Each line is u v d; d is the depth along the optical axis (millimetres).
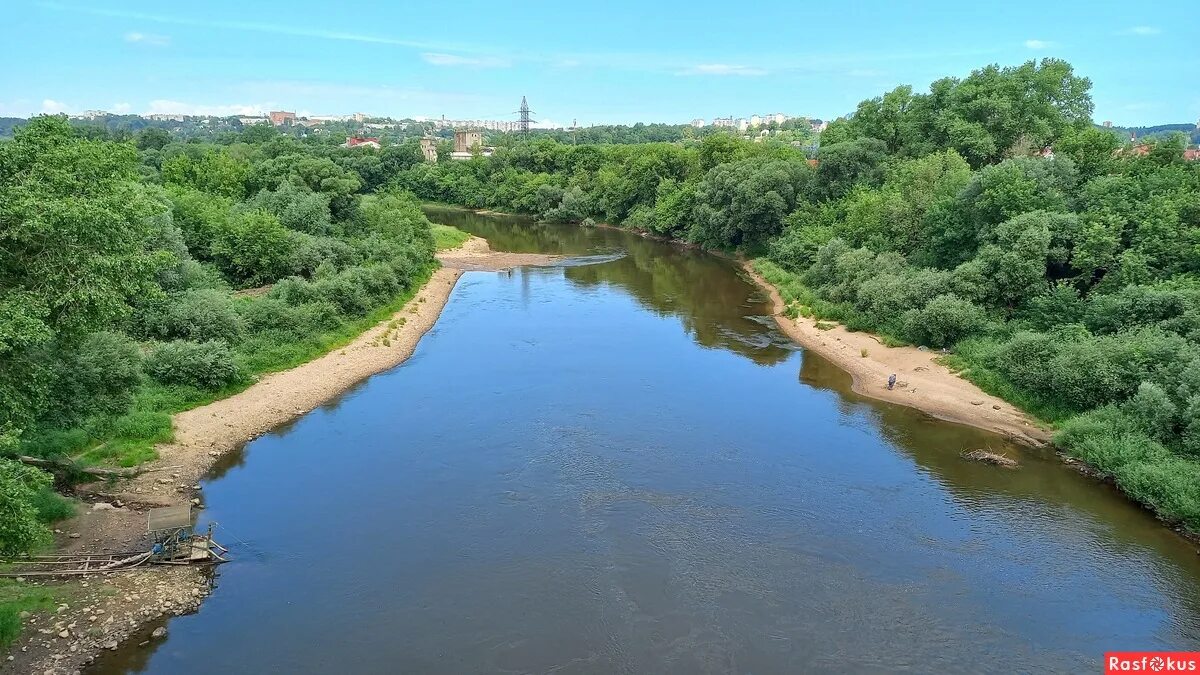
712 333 56250
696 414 38719
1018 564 25172
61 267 20062
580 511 28453
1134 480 29344
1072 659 20594
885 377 44969
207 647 20703
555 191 137000
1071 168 53156
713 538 26609
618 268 86500
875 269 58062
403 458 33219
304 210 70062
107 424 31953
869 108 85812
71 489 28547
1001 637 21422
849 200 76312
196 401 37969
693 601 22906
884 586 23812
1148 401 32188
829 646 20938
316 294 52469
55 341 23031
